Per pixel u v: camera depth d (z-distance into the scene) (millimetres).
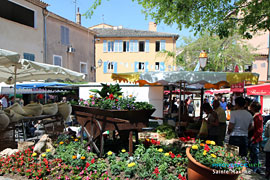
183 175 3777
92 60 22688
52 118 6738
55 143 5762
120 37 27297
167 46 27094
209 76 4621
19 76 7973
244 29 5812
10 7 13320
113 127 4461
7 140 5438
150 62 27094
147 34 27500
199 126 6738
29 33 14703
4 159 4676
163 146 5047
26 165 4410
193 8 5621
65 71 6742
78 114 5480
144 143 5293
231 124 4645
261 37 26047
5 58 4875
